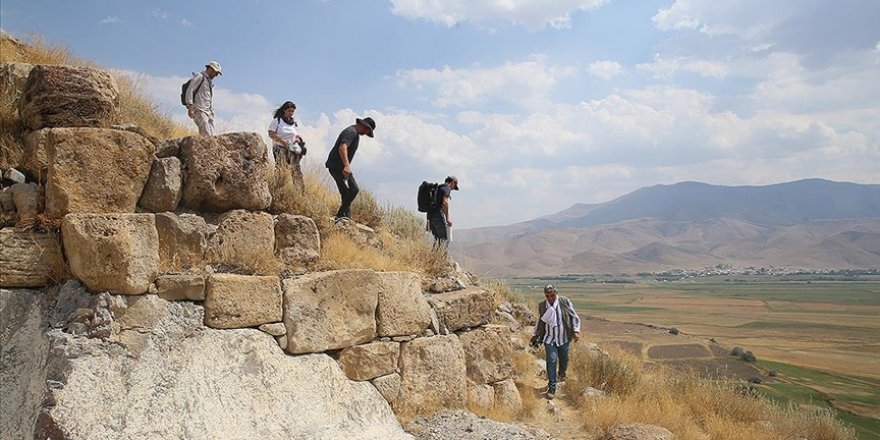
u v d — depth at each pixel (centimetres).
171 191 598
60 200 532
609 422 783
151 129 911
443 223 1039
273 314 583
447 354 723
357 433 570
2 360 486
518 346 1070
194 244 589
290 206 749
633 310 9462
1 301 508
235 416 503
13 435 440
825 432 923
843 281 19775
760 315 8819
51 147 534
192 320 534
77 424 423
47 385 439
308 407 557
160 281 531
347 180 884
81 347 467
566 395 925
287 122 858
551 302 921
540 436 688
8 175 563
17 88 671
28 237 525
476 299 811
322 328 613
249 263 622
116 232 505
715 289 16575
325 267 694
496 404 780
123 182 569
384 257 826
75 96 593
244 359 543
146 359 491
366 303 659
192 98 866
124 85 969
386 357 664
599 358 1038
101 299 494
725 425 860
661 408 886
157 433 452
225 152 641
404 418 655
